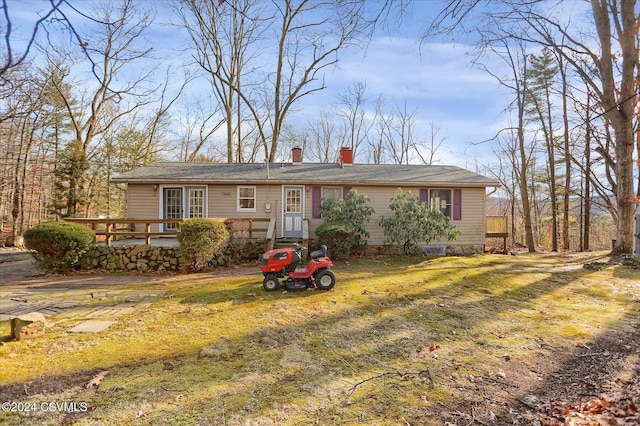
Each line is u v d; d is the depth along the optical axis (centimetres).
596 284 920
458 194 1489
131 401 339
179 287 827
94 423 303
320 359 452
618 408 346
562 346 526
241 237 1197
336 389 376
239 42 2205
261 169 1584
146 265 1053
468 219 1495
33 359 426
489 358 475
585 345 530
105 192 2514
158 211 1414
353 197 1334
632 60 1242
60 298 729
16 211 2070
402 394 371
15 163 2131
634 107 1278
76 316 605
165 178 1384
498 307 712
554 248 1861
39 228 983
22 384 365
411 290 814
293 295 752
